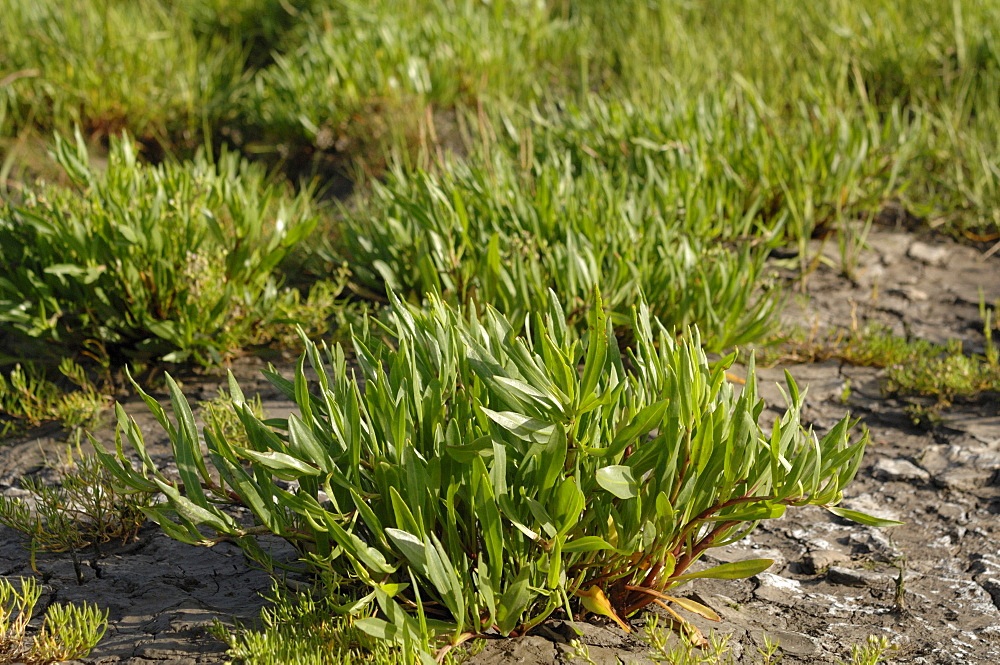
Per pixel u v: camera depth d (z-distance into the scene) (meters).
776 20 7.94
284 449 2.30
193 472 2.27
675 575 2.41
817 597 2.67
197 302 4.02
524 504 2.18
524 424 2.06
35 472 3.41
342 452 2.27
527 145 5.48
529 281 3.97
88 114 6.66
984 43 6.87
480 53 7.08
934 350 4.19
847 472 2.23
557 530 2.13
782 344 4.42
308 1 8.42
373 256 4.59
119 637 2.33
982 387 3.89
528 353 2.14
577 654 2.12
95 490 2.87
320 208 5.84
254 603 2.50
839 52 6.92
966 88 6.32
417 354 2.44
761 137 5.55
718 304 4.05
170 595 2.56
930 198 5.77
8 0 7.32
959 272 5.18
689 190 4.88
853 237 5.31
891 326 4.59
